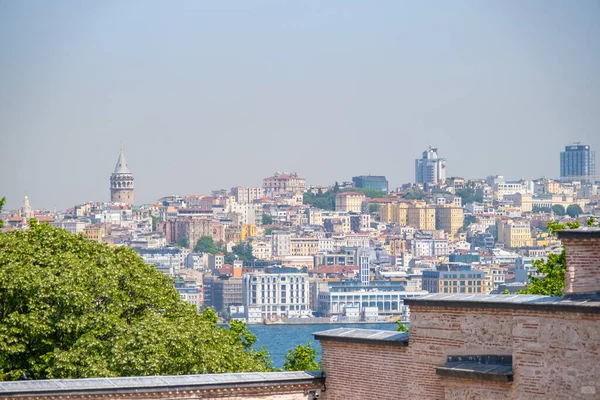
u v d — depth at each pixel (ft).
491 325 211.41
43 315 357.61
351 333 235.40
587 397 196.54
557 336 200.13
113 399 219.20
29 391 213.87
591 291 206.90
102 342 351.67
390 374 225.76
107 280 378.32
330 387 235.61
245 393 230.48
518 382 204.64
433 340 218.79
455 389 213.05
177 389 223.92
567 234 207.41
